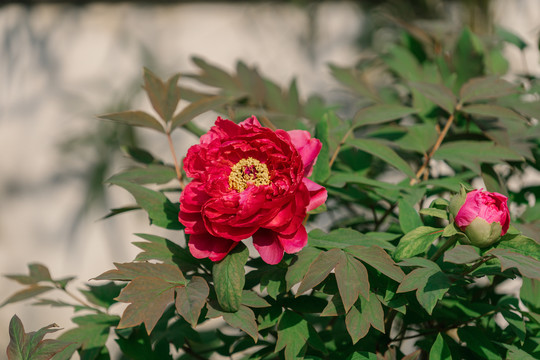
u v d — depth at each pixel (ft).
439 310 4.60
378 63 6.88
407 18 8.42
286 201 4.13
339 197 5.14
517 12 8.61
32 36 11.28
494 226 4.09
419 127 5.00
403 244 4.29
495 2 6.87
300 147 4.34
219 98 4.73
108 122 10.12
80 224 11.13
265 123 4.49
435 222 4.77
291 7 10.77
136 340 4.65
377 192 4.73
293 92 5.64
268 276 4.35
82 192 11.14
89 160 10.73
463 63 5.39
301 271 4.24
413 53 6.05
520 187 5.32
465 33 5.35
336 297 4.29
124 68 11.02
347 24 10.65
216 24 11.23
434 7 8.26
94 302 4.94
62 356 4.52
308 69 10.93
